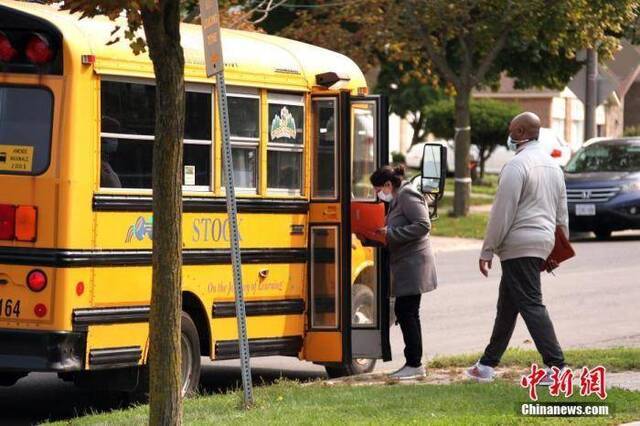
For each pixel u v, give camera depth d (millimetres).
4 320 26078
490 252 27484
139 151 27328
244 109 30016
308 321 31375
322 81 31453
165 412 20047
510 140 28078
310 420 23188
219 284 29203
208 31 24750
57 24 26094
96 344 26406
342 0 71688
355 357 31906
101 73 26484
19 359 25938
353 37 71938
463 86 77125
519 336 38844
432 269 29844
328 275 31188
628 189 68812
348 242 30984
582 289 49031
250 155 30141
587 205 68938
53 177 25953
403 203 29688
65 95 26062
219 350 29234
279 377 33250
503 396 25781
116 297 26797
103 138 26625
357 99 31781
